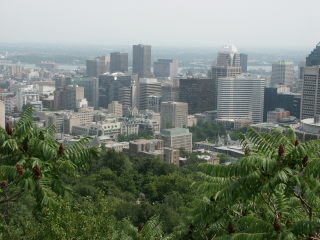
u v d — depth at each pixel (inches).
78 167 2532.0
